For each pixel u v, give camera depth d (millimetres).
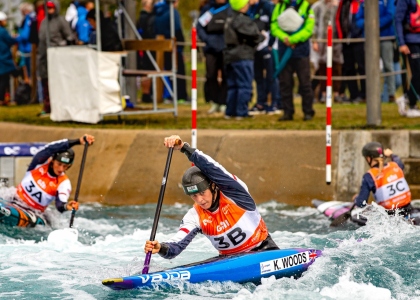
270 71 50344
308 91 45031
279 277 23266
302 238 29812
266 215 35250
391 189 31938
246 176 38906
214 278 22500
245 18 44344
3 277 24234
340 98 54812
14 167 39594
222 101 50094
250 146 39531
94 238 31062
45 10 50719
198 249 28203
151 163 40500
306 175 38062
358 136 37906
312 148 38562
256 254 23172
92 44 47438
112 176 40875
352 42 50844
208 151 40125
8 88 62750
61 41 50562
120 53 45594
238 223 22984
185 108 55812
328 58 36000
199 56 79688
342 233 30172
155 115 51438
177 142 22406
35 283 23562
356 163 37531
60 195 33031
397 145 37375
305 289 22297
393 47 50500
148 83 58688
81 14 51438
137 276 21797
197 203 22562
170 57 58406
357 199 32188
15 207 32281
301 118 46750
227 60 45594
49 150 32938
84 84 45594
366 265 24438
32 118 51375
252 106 56469
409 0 41750
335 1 53219
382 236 28328
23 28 63750
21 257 26859
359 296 21688
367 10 40562
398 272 23844
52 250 28047
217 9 48469
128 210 37625
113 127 45031
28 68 64125
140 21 57875
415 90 43250
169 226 33625
